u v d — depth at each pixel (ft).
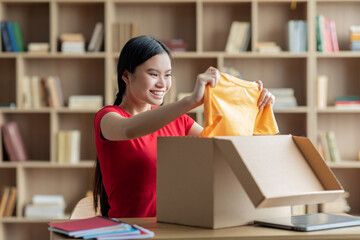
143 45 6.25
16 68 15.05
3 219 14.84
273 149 4.95
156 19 15.87
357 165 14.75
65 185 16.06
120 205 6.26
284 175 4.78
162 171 5.17
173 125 7.00
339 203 14.74
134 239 4.33
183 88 15.88
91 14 15.88
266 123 5.67
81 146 16.02
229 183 4.82
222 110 5.16
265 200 4.31
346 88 15.89
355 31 15.05
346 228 4.73
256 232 4.55
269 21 15.87
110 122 5.74
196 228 4.78
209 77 5.12
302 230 4.57
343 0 15.26
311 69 14.87
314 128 14.88
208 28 15.87
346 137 15.96
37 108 15.06
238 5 15.76
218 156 4.75
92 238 4.34
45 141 15.99
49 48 15.20
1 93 15.90
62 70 15.96
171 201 5.07
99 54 14.98
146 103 6.76
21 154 15.28
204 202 4.78
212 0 15.02
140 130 5.25
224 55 14.85
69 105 15.15
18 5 15.85
